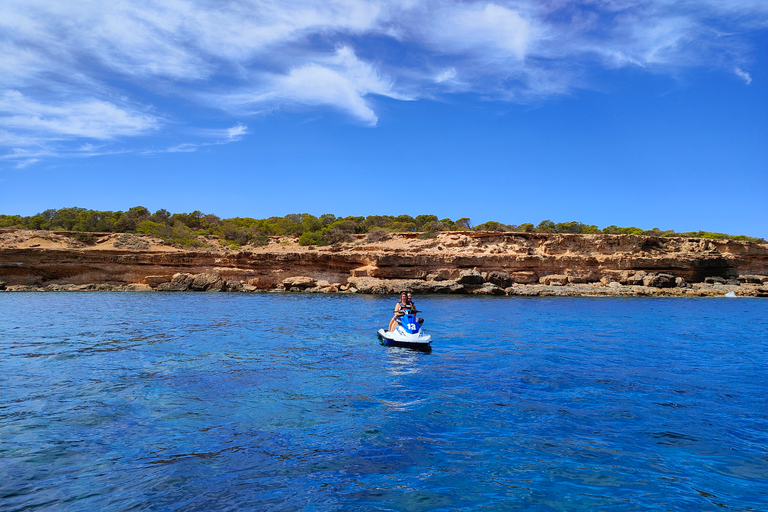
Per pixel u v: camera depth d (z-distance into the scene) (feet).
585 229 297.74
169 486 18.22
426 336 51.47
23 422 25.52
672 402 30.81
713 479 19.51
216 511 16.37
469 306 123.03
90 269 177.37
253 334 61.57
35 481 18.51
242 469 19.94
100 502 16.88
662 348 54.19
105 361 42.24
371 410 28.35
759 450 22.67
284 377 36.70
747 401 31.17
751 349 53.93
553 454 22.00
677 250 223.92
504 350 51.13
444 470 20.16
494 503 17.33
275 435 24.00
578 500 17.63
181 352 47.24
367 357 45.65
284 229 286.87
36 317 80.23
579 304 135.33
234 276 183.62
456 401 30.45
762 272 218.18
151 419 26.27
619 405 29.91
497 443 23.32
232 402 29.73
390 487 18.52
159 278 178.29
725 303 147.74
